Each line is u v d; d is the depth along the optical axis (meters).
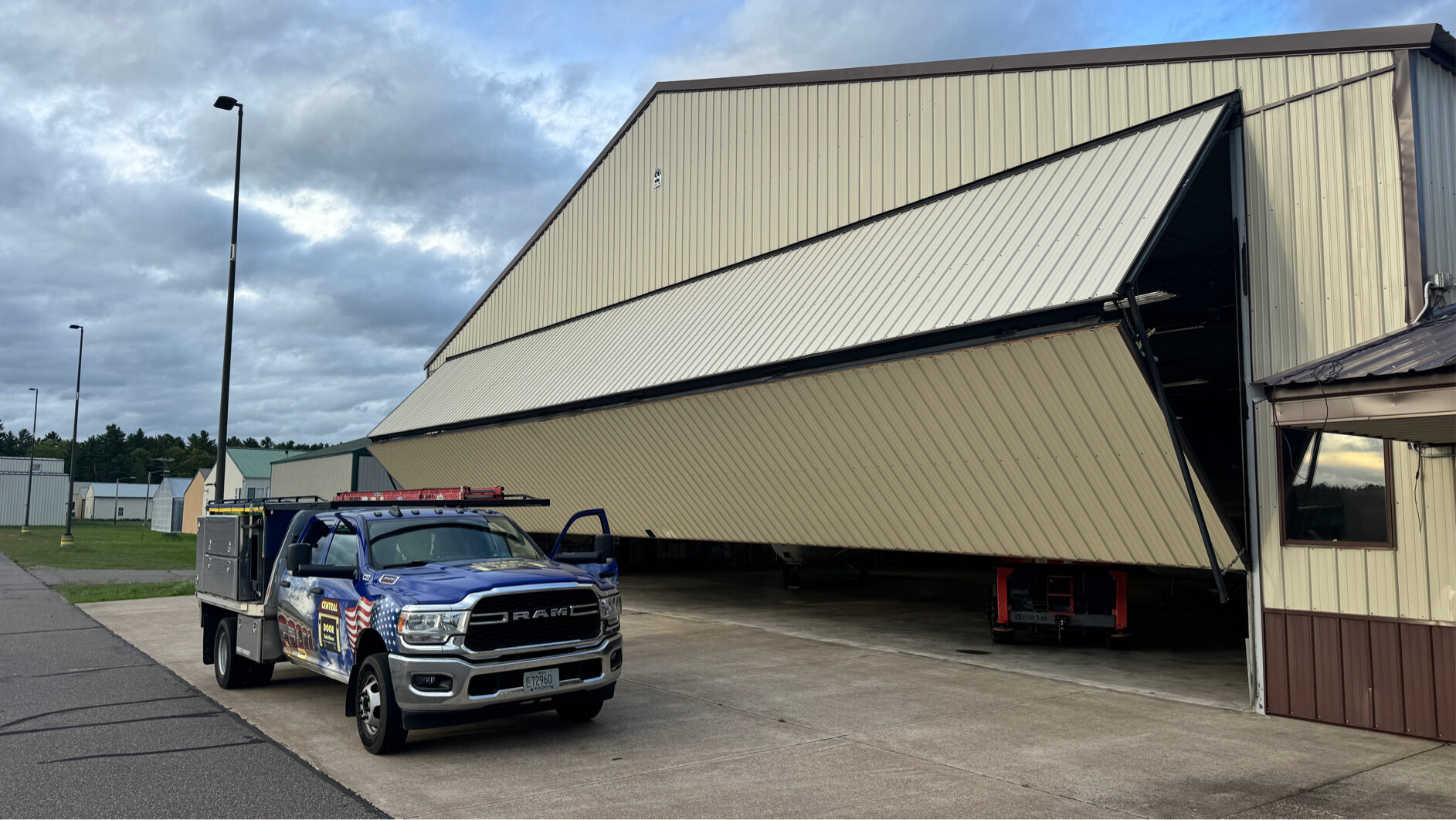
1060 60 11.79
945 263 11.73
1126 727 8.57
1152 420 9.26
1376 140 8.70
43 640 14.52
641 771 7.14
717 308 16.11
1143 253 8.92
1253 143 9.73
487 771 7.14
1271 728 8.55
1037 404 10.18
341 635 8.27
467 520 9.32
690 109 18.72
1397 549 8.32
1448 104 9.09
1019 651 13.11
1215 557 9.77
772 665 11.91
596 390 16.94
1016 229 11.05
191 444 161.38
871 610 18.19
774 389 12.93
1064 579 13.57
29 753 7.74
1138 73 10.90
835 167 15.15
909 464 12.30
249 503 10.63
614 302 20.55
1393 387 6.70
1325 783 6.82
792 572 23.00
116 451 169.25
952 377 10.71
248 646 9.97
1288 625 9.08
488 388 22.47
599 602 8.05
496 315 25.73
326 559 9.21
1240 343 9.69
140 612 18.20
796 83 16.09
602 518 9.58
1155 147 10.21
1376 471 8.54
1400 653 8.26
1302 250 9.21
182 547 44.62
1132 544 10.68
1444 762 7.37
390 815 6.11
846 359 11.75
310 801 6.39
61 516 85.00
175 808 6.25
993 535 12.14
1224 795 6.52
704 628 15.48
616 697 9.93
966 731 8.41
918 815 6.09
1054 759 7.46
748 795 6.50
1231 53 9.95
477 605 7.33
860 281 13.04
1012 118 12.38
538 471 20.44
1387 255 8.53
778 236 16.16
